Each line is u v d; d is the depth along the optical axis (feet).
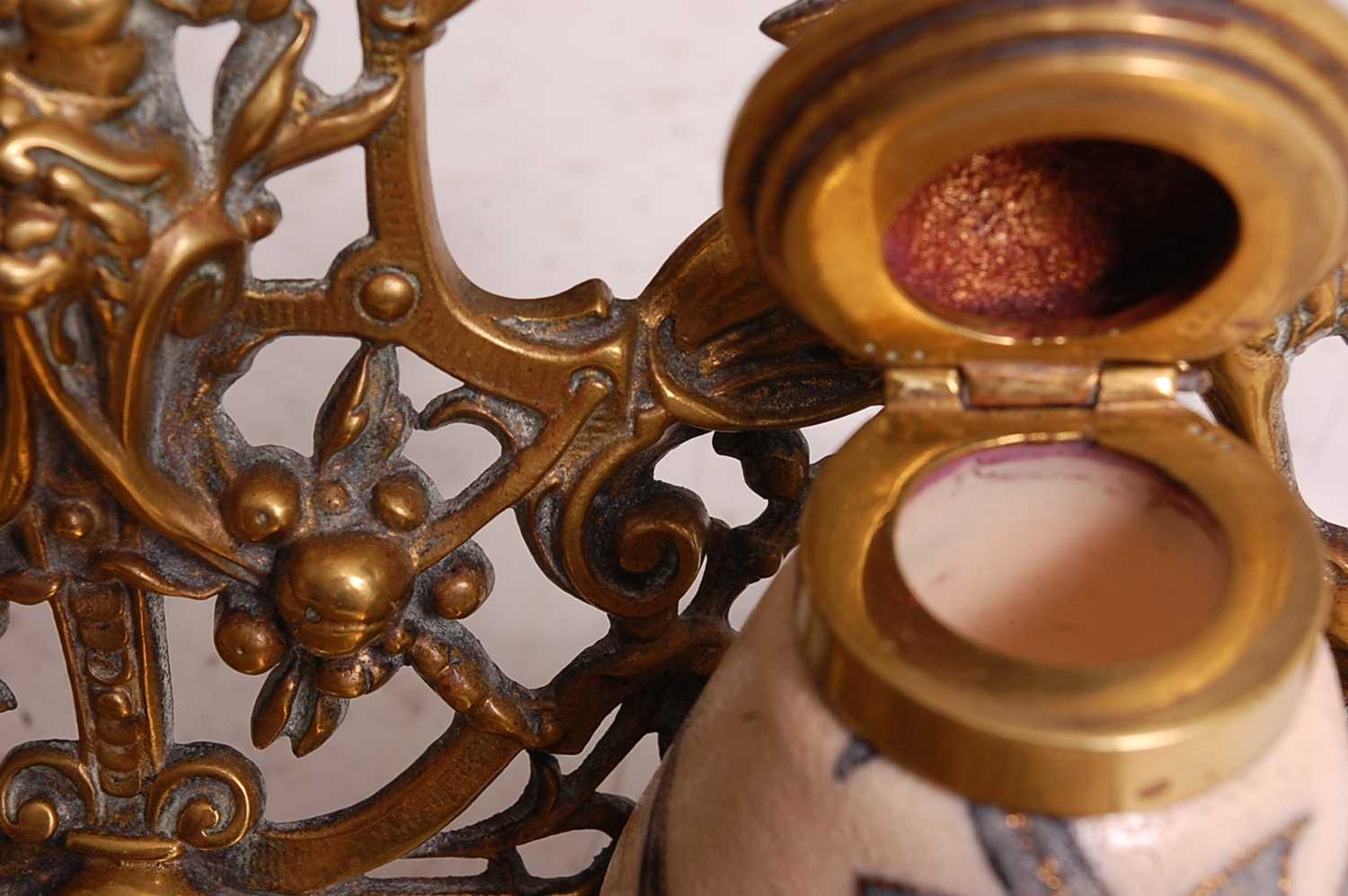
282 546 0.89
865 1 0.77
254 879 0.98
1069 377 0.83
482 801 1.19
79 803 0.96
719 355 0.89
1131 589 0.83
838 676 0.77
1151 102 0.76
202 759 0.95
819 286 0.81
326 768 1.18
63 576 0.90
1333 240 0.80
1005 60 0.76
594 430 0.89
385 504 0.89
